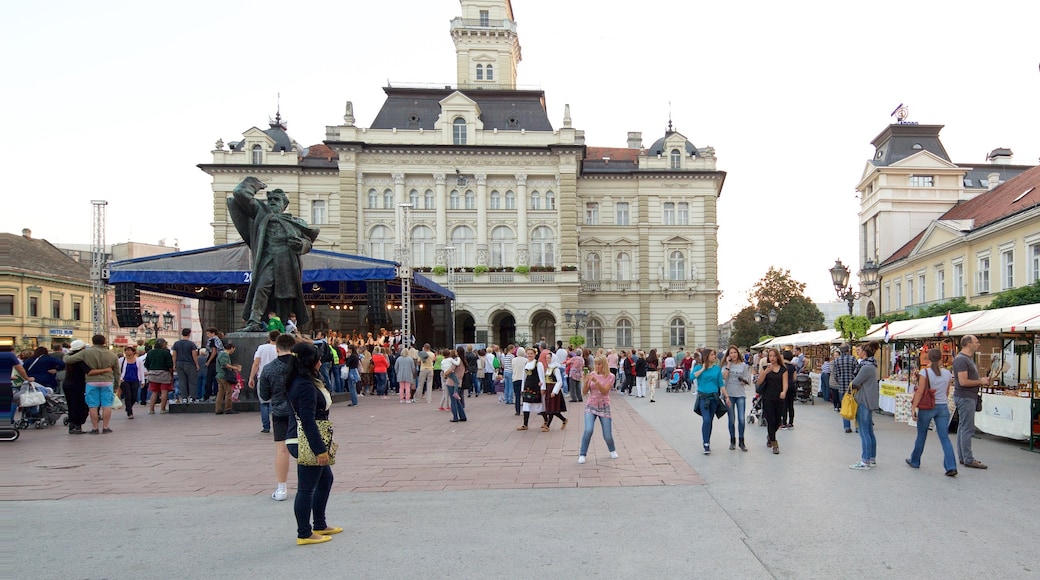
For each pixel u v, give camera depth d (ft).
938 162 153.48
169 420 54.13
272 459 35.40
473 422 54.60
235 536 21.30
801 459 36.40
